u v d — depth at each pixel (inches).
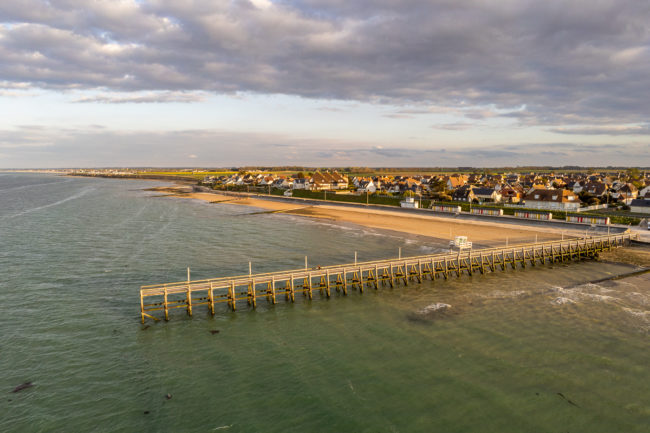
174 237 2812.5
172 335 1288.1
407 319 1419.8
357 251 2415.1
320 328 1349.7
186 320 1411.2
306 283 1680.6
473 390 975.6
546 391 970.7
